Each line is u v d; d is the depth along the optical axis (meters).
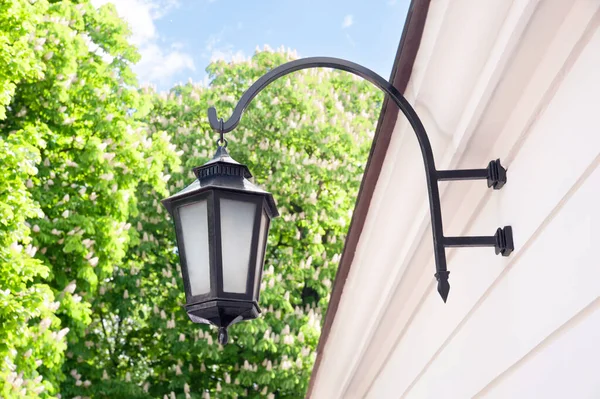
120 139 12.77
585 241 2.21
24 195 8.90
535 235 2.56
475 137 2.88
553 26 2.31
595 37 2.14
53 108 12.30
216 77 18.42
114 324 15.69
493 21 2.47
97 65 12.84
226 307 2.78
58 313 11.65
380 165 3.62
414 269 3.90
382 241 4.05
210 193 2.84
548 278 2.45
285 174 16.44
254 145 17.20
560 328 2.37
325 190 17.33
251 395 15.03
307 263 16.14
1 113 9.38
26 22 9.64
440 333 3.70
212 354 14.44
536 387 2.56
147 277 15.55
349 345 5.42
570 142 2.29
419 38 2.93
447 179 2.81
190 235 2.87
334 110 18.55
